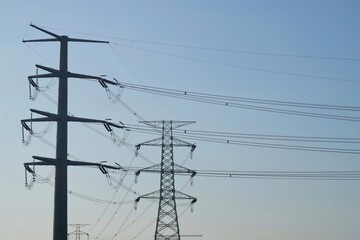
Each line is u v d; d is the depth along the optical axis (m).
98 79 55.59
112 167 57.12
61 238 50.16
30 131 52.81
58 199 50.88
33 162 51.88
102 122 55.22
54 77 53.41
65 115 52.56
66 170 51.66
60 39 53.75
